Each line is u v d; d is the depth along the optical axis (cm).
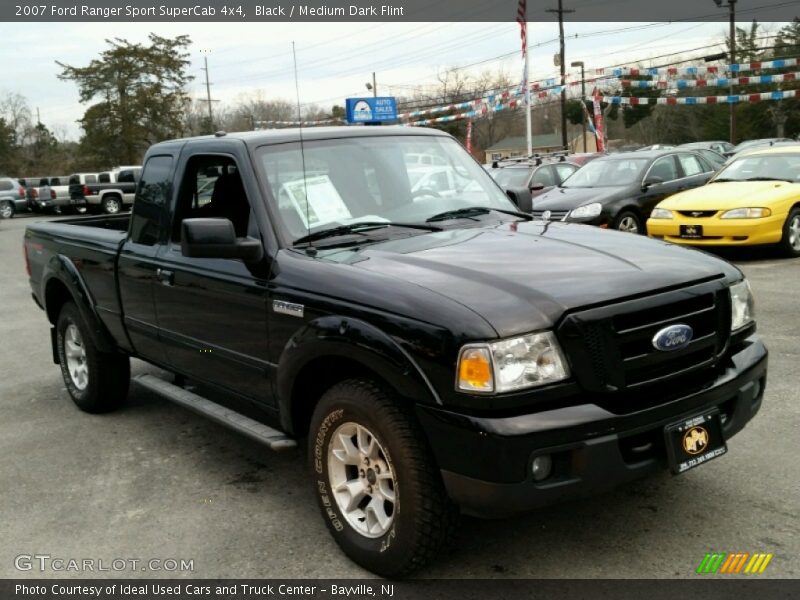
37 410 588
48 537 375
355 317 312
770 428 450
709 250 1120
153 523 384
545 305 286
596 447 275
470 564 324
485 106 2894
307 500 403
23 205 3481
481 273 312
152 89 4781
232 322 387
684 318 307
